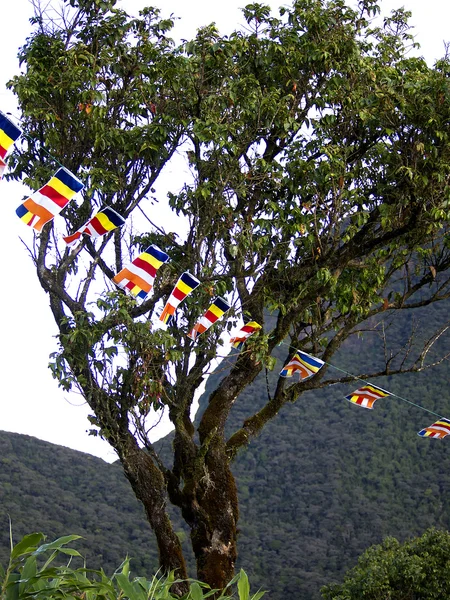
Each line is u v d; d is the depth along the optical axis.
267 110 9.08
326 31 9.63
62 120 9.09
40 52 9.25
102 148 9.26
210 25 9.16
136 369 8.70
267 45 9.56
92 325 8.55
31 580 3.11
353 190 9.40
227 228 9.26
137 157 9.42
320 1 9.74
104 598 3.34
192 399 9.92
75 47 9.00
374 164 10.12
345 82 9.63
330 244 9.88
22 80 8.73
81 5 9.33
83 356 8.68
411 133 9.48
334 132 9.81
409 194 9.55
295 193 9.37
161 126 9.02
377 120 9.53
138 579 3.53
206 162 9.09
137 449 9.27
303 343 10.43
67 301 9.23
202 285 9.20
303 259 9.62
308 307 9.96
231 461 9.98
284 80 9.70
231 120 9.16
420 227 9.80
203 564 9.41
